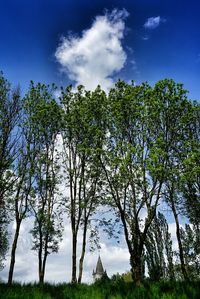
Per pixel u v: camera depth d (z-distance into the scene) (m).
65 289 15.84
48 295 14.40
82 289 16.27
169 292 13.55
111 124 28.66
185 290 13.28
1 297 13.19
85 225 31.75
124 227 26.19
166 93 26.41
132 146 25.69
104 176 29.31
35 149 31.50
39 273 29.88
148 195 25.27
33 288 15.39
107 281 19.39
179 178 26.39
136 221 25.83
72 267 29.78
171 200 29.83
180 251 31.53
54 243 32.09
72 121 32.41
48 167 32.75
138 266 24.66
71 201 32.22
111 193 27.19
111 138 28.56
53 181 32.25
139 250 25.12
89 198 32.44
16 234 29.14
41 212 30.78
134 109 27.81
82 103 32.91
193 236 40.97
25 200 30.25
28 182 30.62
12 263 28.08
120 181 25.56
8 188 24.11
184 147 26.75
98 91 31.72
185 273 30.92
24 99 31.12
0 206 27.86
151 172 24.64
